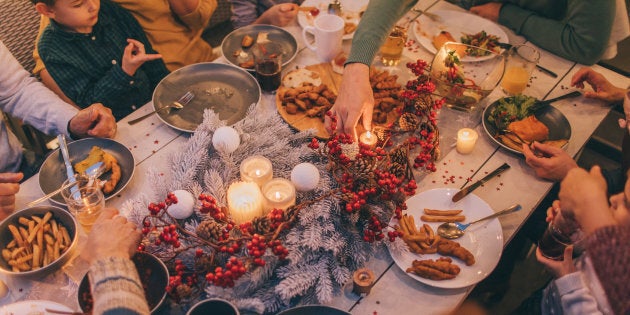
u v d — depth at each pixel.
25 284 1.23
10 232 1.27
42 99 1.75
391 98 1.64
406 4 1.78
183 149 1.46
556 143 1.56
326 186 1.32
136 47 1.98
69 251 1.25
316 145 1.37
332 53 1.81
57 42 1.82
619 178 1.67
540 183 1.49
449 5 2.15
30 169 1.94
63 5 1.70
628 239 0.87
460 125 1.66
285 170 1.43
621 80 1.80
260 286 1.19
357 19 2.07
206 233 1.16
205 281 1.17
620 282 0.86
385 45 1.78
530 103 1.64
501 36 1.95
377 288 1.23
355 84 1.57
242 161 1.37
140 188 1.46
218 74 1.81
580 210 1.00
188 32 2.28
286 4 2.07
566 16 1.96
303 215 1.24
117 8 2.00
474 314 1.67
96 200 1.31
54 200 1.40
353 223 1.27
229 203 1.26
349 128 1.50
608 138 2.55
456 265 1.25
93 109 1.61
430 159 1.51
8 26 1.97
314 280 1.18
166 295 1.14
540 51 1.93
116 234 1.11
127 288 0.99
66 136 1.73
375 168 1.32
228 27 2.92
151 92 2.12
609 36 1.77
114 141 1.55
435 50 1.91
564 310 1.16
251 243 1.09
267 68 1.69
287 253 1.12
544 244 1.31
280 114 1.64
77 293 1.11
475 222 1.36
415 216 1.38
